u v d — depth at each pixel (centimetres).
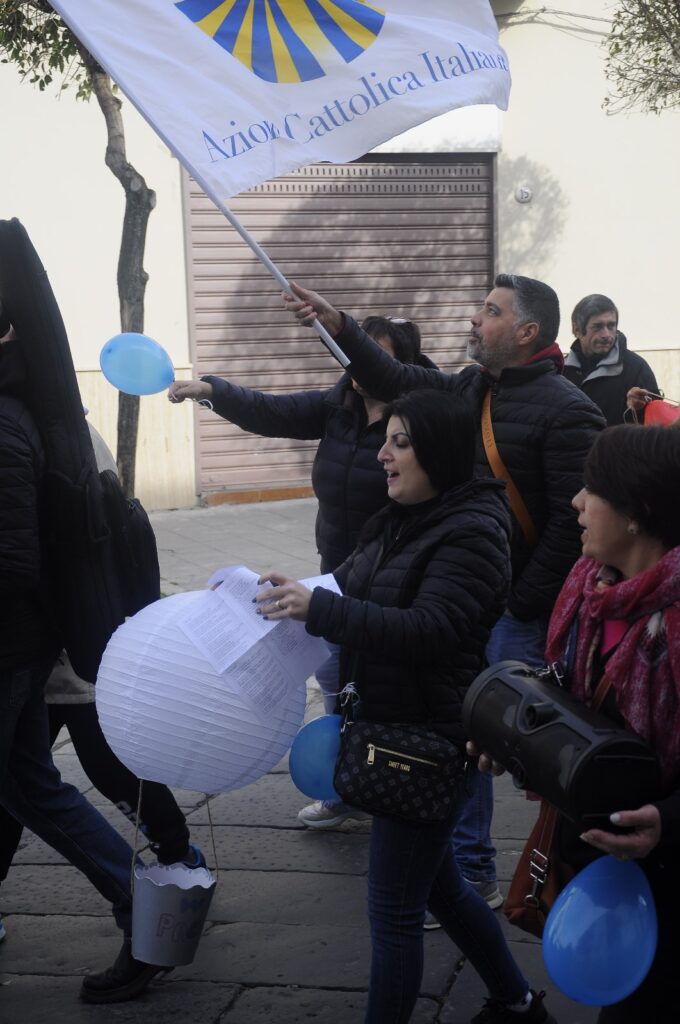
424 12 374
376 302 1167
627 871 205
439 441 269
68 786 330
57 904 385
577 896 204
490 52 379
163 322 1084
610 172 1188
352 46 361
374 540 284
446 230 1180
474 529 264
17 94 1014
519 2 1152
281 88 352
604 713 213
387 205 1158
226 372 1115
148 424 1077
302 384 1139
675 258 1213
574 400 366
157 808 338
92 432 347
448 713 267
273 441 1132
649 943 199
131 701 276
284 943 355
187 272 1087
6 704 304
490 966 284
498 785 477
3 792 320
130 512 324
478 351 377
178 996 328
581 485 361
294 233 1129
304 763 296
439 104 367
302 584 267
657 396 538
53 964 348
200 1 344
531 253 1191
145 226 719
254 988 332
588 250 1198
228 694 273
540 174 1180
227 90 344
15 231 300
